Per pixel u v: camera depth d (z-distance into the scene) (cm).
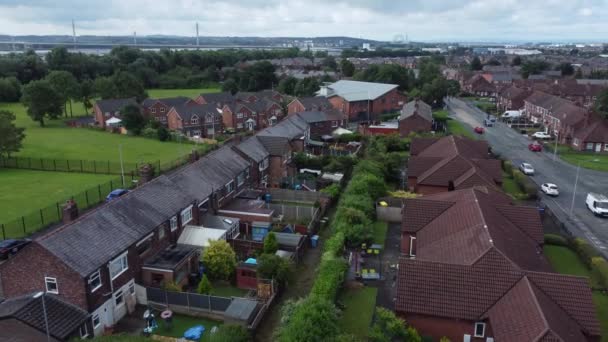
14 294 3297
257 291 3797
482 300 3056
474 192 4419
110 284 3425
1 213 5519
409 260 3288
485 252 3275
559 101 11044
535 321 2655
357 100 12431
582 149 9044
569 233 4981
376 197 5628
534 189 6131
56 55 19500
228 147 5962
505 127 11494
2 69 17875
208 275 4053
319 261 4462
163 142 10225
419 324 3102
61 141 10188
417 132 9944
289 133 7988
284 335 2883
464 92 18325
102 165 7856
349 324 3397
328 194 5909
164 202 4266
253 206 5300
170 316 3378
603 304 3678
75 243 3303
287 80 16900
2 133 7850
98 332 3288
